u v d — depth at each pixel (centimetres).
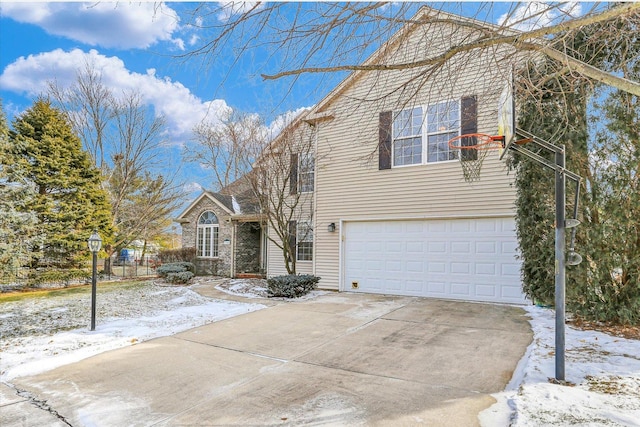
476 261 891
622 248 577
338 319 709
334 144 1116
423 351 500
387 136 814
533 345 505
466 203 901
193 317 765
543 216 654
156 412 340
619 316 581
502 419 300
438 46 379
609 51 503
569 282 616
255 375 429
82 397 375
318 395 367
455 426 295
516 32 327
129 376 432
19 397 378
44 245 1393
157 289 1236
